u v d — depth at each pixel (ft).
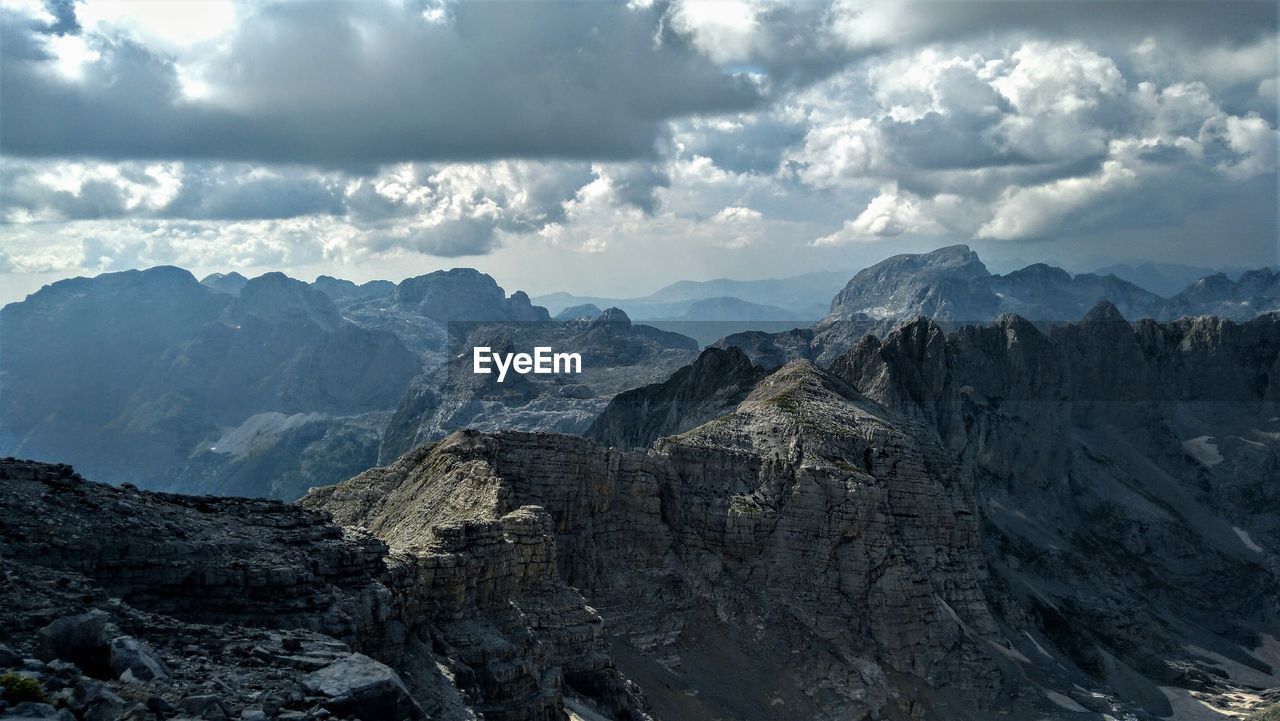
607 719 370.32
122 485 233.96
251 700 153.89
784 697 627.46
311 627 211.82
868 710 638.94
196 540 217.77
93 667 156.66
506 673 307.58
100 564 201.98
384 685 164.86
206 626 184.55
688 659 625.00
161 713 142.51
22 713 130.52
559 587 416.05
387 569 262.47
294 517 253.65
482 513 445.78
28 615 165.07
